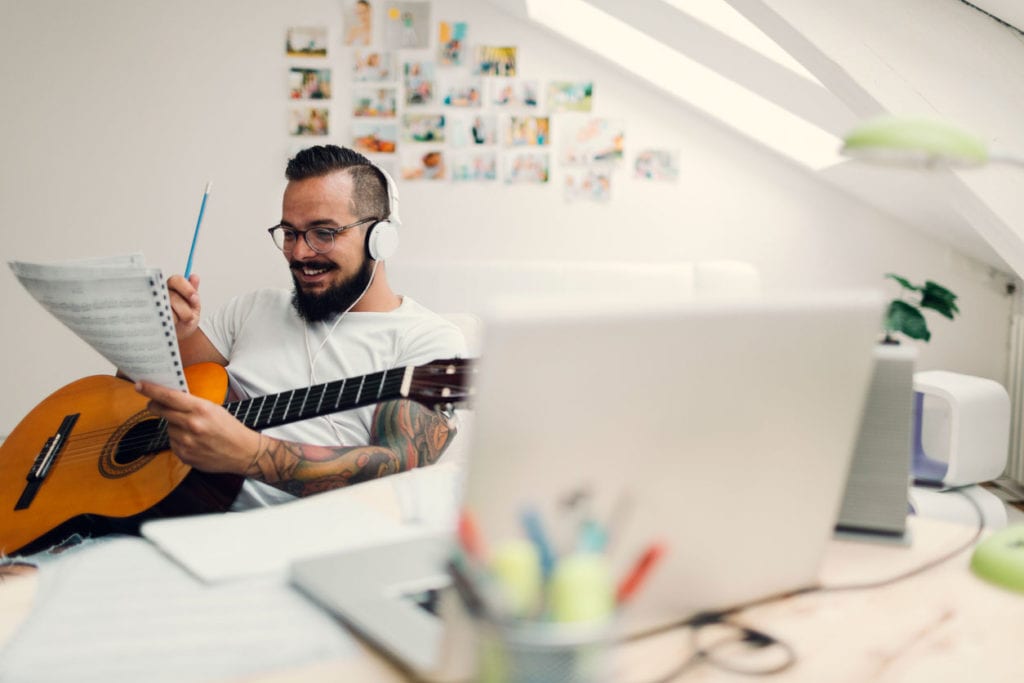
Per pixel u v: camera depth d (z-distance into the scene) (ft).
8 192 9.86
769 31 6.72
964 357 10.71
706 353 1.90
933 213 9.43
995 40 6.21
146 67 9.80
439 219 10.09
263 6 9.76
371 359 5.16
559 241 10.20
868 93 6.25
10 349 10.08
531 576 1.61
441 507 3.01
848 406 2.17
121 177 9.91
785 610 2.31
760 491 2.12
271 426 4.42
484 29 9.86
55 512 4.17
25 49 9.70
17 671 1.91
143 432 4.60
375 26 9.80
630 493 1.93
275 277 10.11
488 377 1.70
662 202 10.23
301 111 9.89
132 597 2.31
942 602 2.36
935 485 7.30
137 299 3.63
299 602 2.30
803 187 10.28
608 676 1.62
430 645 1.97
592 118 10.05
